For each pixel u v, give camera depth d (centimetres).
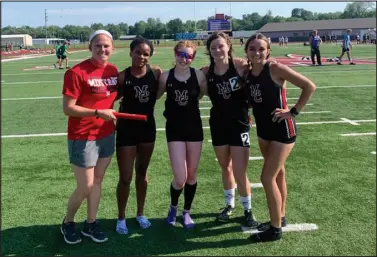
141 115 322
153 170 532
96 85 319
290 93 1128
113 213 407
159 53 3459
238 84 349
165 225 381
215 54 344
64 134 726
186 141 363
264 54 322
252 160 568
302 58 2414
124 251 335
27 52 4703
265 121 336
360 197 434
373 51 3144
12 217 397
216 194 452
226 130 361
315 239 348
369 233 356
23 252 333
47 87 1381
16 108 987
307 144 638
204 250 334
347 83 1299
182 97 351
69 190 468
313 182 479
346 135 687
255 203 427
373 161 552
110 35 325
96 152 332
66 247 342
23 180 500
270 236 343
